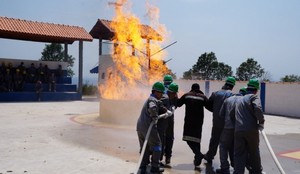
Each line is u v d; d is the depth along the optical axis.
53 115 16.34
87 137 10.57
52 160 7.70
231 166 7.62
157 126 7.21
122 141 10.03
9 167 7.07
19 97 25.61
